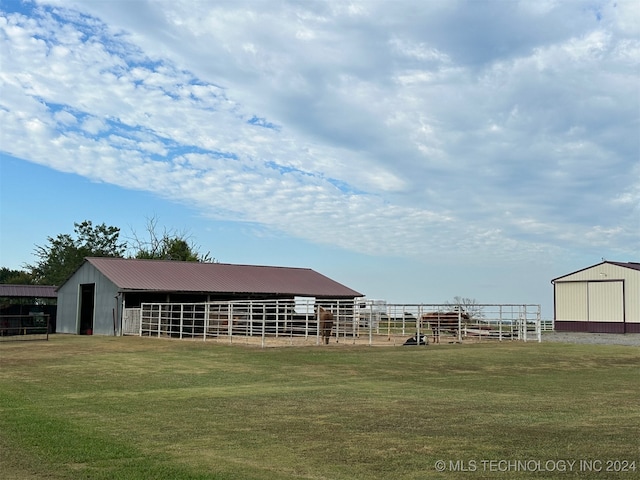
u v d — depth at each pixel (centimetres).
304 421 948
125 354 2138
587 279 4159
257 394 1251
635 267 3956
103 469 675
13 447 775
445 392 1286
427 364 1861
